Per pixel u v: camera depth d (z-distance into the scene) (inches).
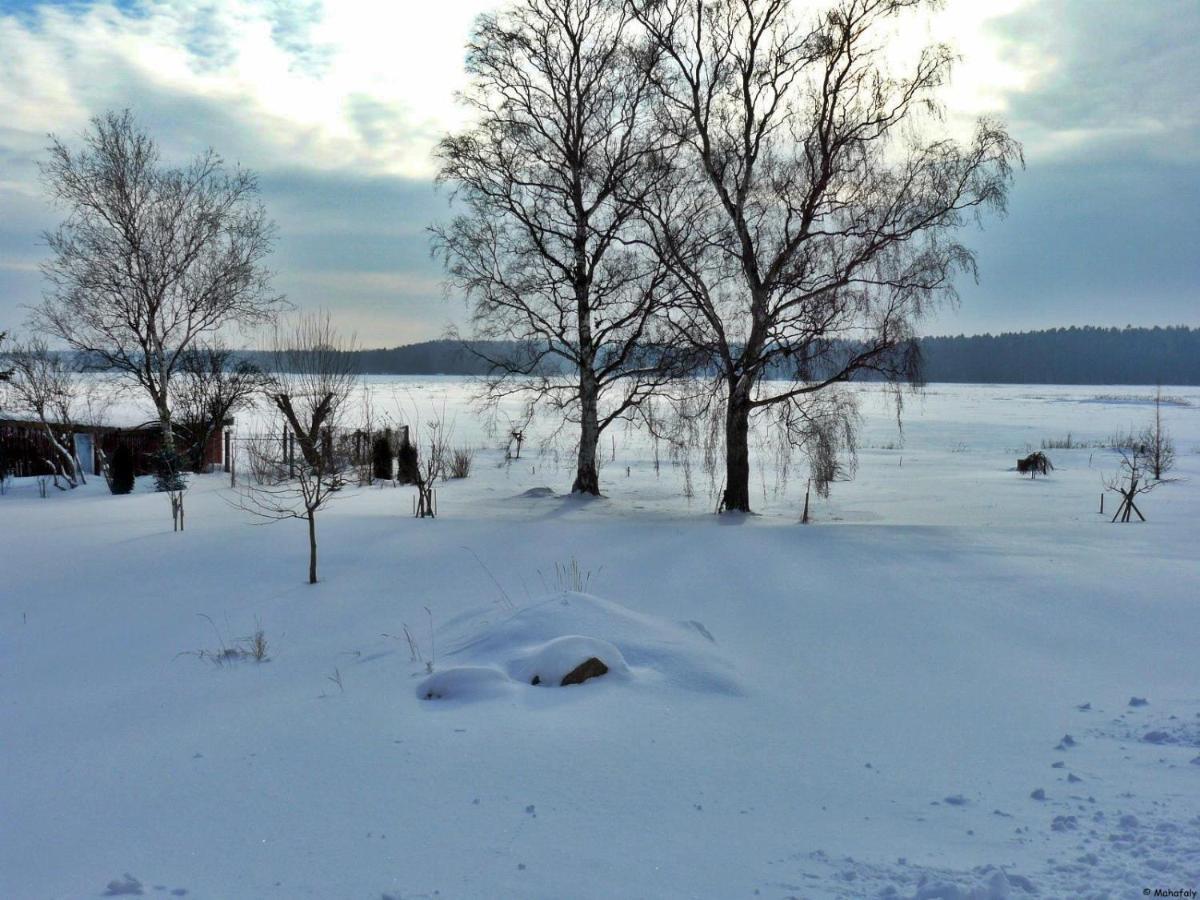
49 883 150.6
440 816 174.2
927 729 232.5
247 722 239.0
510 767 198.8
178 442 1139.9
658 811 177.0
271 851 160.6
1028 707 253.4
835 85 723.4
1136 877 142.5
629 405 941.8
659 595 412.5
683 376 816.9
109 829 173.3
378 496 934.4
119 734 237.3
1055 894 137.9
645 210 794.8
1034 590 419.2
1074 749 214.7
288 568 490.6
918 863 151.3
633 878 148.1
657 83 774.5
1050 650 321.1
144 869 154.8
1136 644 328.5
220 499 845.8
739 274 764.0
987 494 1018.7
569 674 257.1
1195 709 243.8
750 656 309.4
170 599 423.2
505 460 1396.4
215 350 1153.4
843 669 295.1
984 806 179.0
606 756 206.4
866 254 709.9
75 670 314.8
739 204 750.5
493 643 292.0
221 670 306.2
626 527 646.5
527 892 143.3
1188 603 391.2
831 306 717.9
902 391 837.8
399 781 191.9
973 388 5802.2
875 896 139.0
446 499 920.3
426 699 251.3
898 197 707.4
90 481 1015.6
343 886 146.5
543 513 788.0
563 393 987.9
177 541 579.8
